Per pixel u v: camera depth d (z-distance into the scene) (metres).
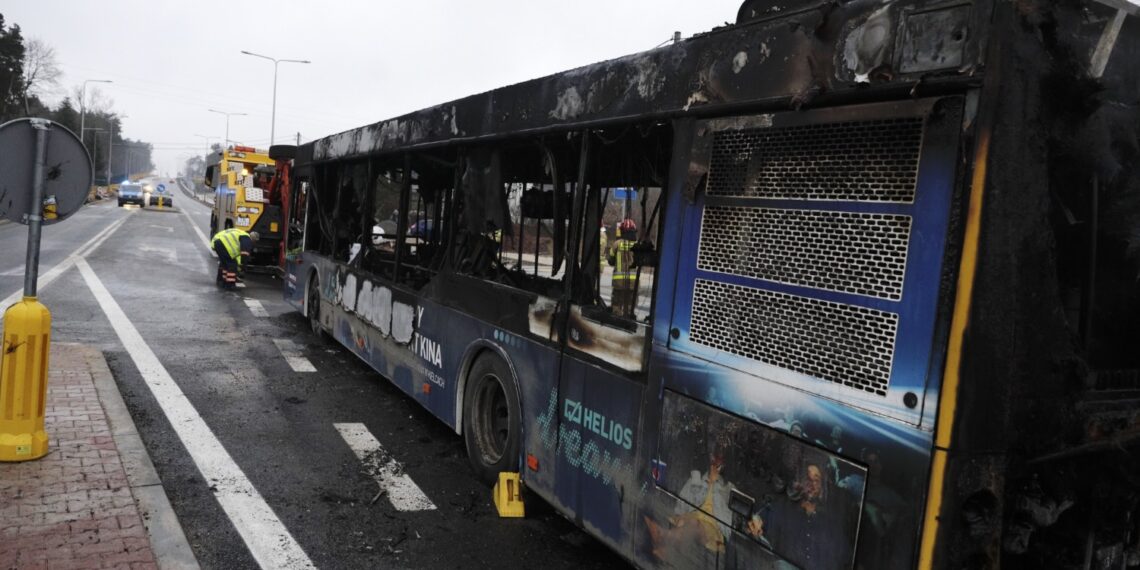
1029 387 2.33
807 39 2.69
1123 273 2.65
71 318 10.47
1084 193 2.48
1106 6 2.44
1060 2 2.31
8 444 4.76
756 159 2.88
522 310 4.74
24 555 3.60
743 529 2.85
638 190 3.65
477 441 5.39
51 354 7.94
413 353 6.55
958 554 2.22
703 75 3.20
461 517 4.75
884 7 2.43
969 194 2.18
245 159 20.31
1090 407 2.53
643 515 3.46
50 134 4.80
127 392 7.02
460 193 5.72
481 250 5.42
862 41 2.48
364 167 8.36
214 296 13.86
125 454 5.22
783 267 2.73
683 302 3.23
